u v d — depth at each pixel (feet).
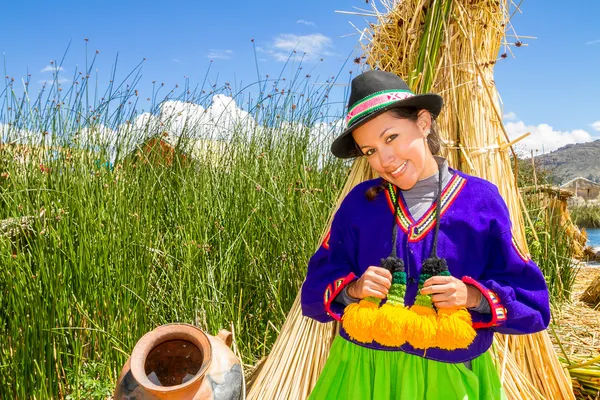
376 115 4.25
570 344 10.85
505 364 6.78
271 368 7.37
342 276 4.78
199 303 9.47
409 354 4.44
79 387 8.34
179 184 11.39
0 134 10.71
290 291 10.74
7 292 8.13
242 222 10.94
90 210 9.20
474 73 7.39
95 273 8.83
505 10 7.70
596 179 343.26
